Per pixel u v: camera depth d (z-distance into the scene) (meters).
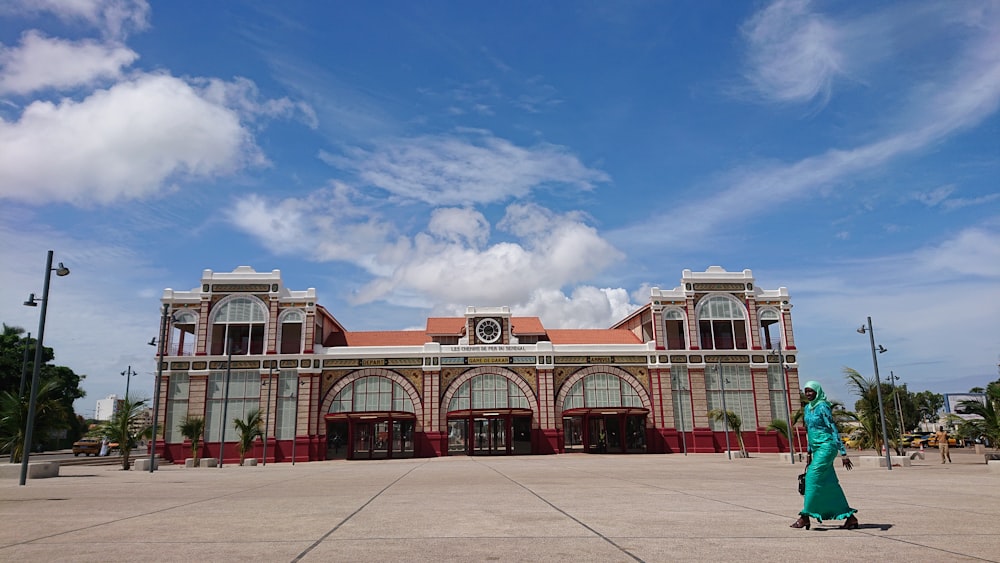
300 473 28.17
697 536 8.55
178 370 50.09
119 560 7.15
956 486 16.84
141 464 35.09
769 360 54.25
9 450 32.78
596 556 7.25
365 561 7.04
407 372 51.47
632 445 52.22
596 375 53.03
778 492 15.41
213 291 51.75
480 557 7.25
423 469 29.66
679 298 55.00
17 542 8.41
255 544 8.16
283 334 54.25
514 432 51.47
